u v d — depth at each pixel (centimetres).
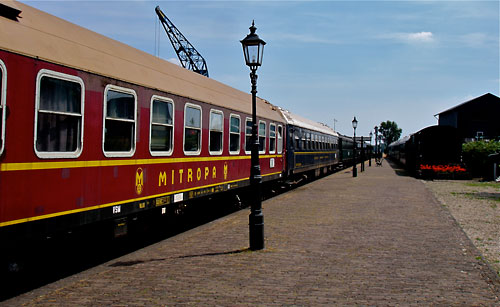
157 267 643
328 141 2853
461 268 638
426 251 745
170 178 836
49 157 539
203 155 978
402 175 3080
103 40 738
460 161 2672
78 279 633
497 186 2147
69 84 577
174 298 504
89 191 612
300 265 651
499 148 2750
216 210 1198
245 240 837
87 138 607
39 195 526
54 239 594
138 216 784
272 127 1521
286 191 1880
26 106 507
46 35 574
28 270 662
